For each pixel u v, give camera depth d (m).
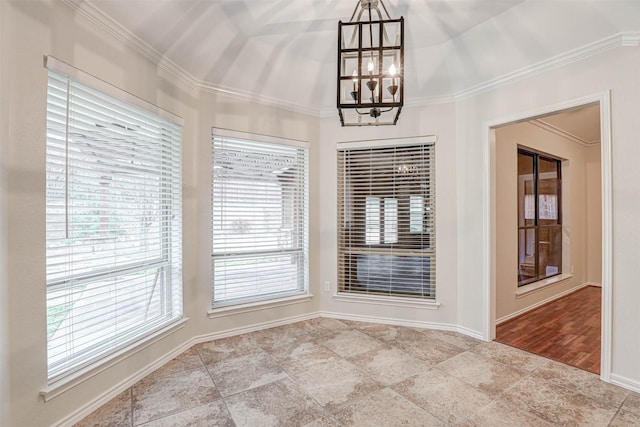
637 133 2.12
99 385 1.99
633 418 1.87
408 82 3.15
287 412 1.93
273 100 3.30
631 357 2.17
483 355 2.70
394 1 2.19
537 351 2.79
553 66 2.50
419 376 2.35
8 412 1.55
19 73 1.58
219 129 3.01
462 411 1.94
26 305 1.61
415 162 3.37
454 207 3.23
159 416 1.89
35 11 1.64
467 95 3.11
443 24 2.48
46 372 1.69
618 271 2.21
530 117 2.67
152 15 2.10
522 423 1.83
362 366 2.50
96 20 1.94
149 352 2.39
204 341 2.96
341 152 3.61
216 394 2.12
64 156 1.82
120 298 2.21
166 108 2.55
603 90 2.25
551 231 4.73
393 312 3.44
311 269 3.58
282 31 2.58
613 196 2.22
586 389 2.19
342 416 1.89
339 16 2.38
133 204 2.31
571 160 4.93
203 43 2.52
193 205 2.86
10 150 1.55
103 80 2.00
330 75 3.22
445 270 3.27
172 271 2.72
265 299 3.32
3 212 1.53
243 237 3.18
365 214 3.55
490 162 2.96
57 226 1.80
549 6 2.18
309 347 2.85
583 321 3.61
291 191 3.48
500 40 2.53
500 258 3.53
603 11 2.07
